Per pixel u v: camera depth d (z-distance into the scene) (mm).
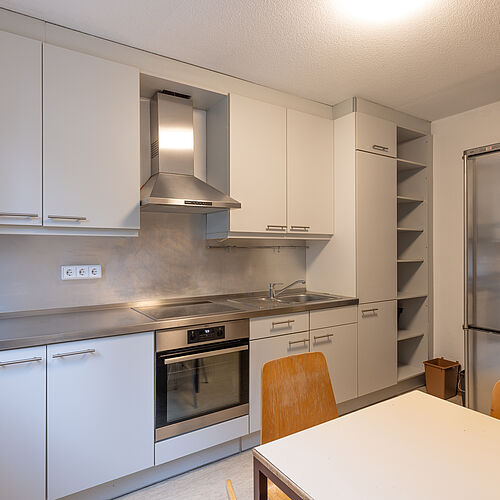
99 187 1961
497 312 2416
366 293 2879
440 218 3426
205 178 2723
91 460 1727
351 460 934
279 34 1979
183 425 1999
